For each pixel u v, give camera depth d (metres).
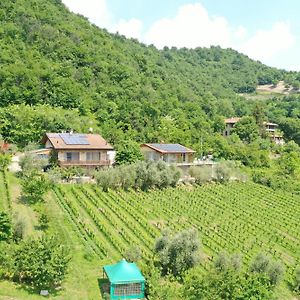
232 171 110.31
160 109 168.75
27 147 103.81
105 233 65.56
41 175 80.25
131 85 181.25
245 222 81.88
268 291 44.28
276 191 106.81
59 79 162.25
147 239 65.69
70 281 49.84
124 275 48.91
